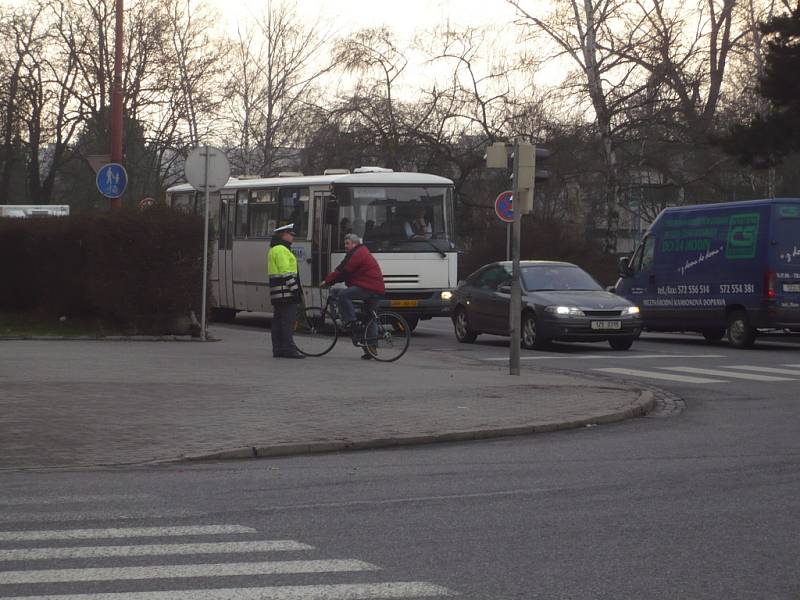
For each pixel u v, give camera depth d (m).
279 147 57.00
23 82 66.62
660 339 30.94
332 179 29.92
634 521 8.62
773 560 7.38
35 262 28.98
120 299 24.81
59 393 15.51
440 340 29.47
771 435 13.45
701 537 8.06
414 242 30.06
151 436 12.52
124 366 19.03
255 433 12.77
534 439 13.17
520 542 7.91
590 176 48.34
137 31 60.97
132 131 61.25
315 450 12.20
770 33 40.25
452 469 11.09
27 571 7.07
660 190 51.12
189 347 23.12
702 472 10.86
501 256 45.72
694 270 28.50
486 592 6.59
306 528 8.39
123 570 7.09
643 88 45.12
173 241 24.80
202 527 8.42
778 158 40.97
